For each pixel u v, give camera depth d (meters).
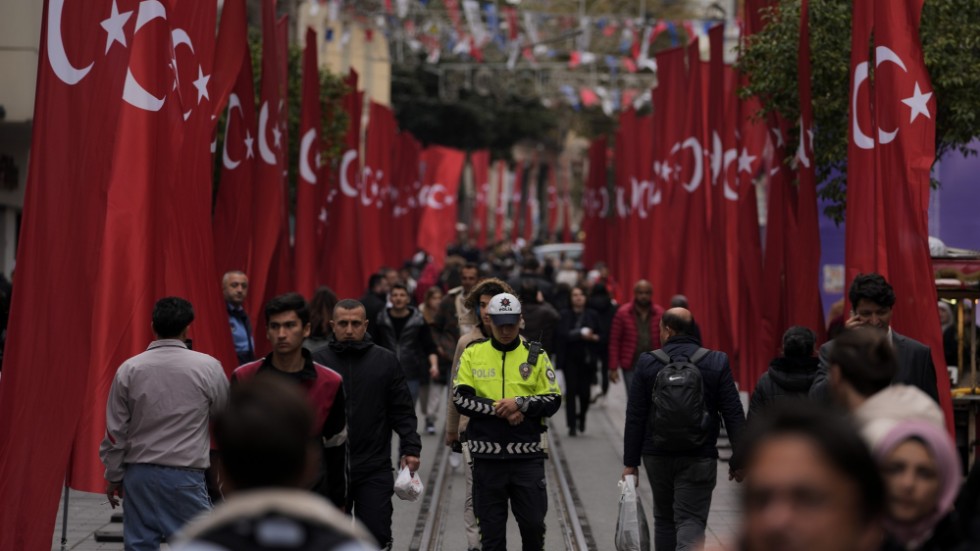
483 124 170.50
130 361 21.28
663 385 24.27
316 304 31.61
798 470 7.15
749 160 47.59
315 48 44.19
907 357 20.17
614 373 43.31
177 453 21.06
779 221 38.25
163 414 21.05
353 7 88.19
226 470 8.82
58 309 22.52
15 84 55.59
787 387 24.45
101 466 23.19
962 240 46.97
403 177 104.62
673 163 48.84
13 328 22.42
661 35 129.75
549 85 130.00
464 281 44.53
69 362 22.44
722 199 43.34
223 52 29.84
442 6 90.69
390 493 23.42
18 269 22.52
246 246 35.09
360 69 130.38
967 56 38.12
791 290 36.00
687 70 52.84
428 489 38.22
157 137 24.36
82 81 23.00
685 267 47.31
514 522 33.97
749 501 7.29
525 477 24.11
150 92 24.02
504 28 92.88
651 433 24.67
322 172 57.75
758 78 40.97
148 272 23.94
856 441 7.24
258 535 7.84
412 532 31.80
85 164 22.89
